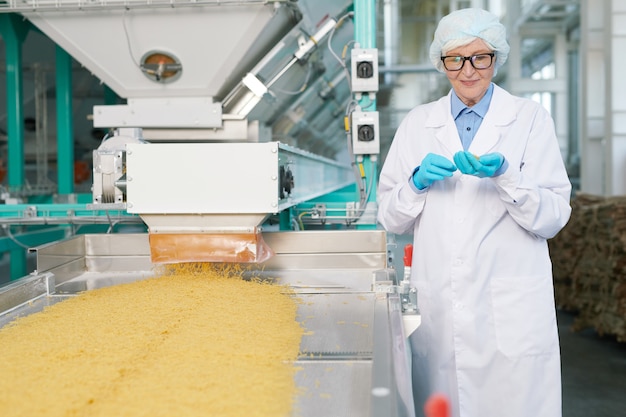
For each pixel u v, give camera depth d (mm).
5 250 3395
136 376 989
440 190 1619
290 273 1892
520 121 1596
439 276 1591
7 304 1429
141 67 2094
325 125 4570
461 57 1481
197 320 1312
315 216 2289
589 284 4289
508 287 1555
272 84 2291
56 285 1743
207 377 970
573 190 10594
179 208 1506
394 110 11008
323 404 880
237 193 1493
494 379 1549
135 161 1504
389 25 8141
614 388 3229
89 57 2098
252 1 1909
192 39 2027
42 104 5230
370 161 2258
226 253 1561
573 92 11070
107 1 1927
